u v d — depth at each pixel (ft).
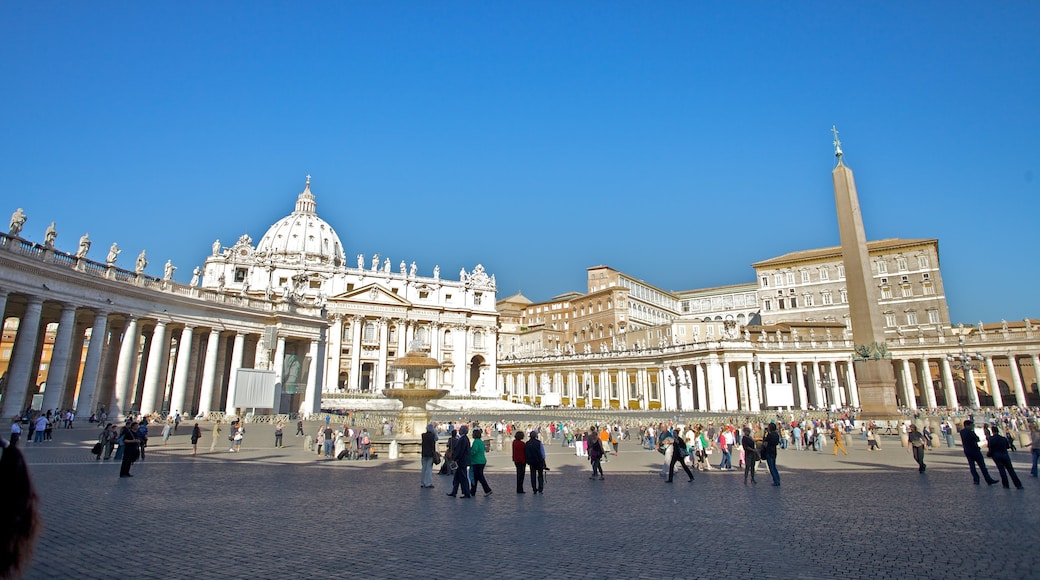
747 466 54.80
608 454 90.43
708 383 233.76
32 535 12.14
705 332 294.87
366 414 168.86
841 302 289.33
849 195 135.13
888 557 26.78
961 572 24.39
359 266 320.29
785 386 206.28
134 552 27.17
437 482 53.93
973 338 214.48
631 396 273.95
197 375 167.02
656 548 28.68
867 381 127.34
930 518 35.81
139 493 44.09
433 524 34.47
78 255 116.37
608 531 32.63
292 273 301.63
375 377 301.43
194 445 75.41
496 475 62.13
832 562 26.00
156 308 134.00
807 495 46.14
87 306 117.70
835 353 238.07
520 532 32.32
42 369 239.71
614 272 370.32
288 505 40.52
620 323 344.90
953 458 76.23
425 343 322.96
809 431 98.78
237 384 132.16
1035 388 260.21
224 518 35.47
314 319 168.45
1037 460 55.77
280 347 158.20
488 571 24.63
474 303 346.33
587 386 296.71
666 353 253.65
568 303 391.04
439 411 242.99
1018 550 27.76
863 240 132.98
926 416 151.43
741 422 151.84
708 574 24.21
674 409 243.19
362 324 304.09
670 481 55.47
